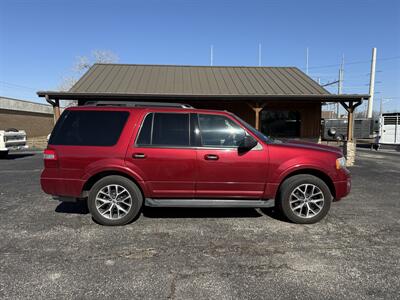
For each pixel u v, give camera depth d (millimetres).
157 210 5277
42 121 29328
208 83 13734
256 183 4582
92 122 4578
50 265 3270
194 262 3361
